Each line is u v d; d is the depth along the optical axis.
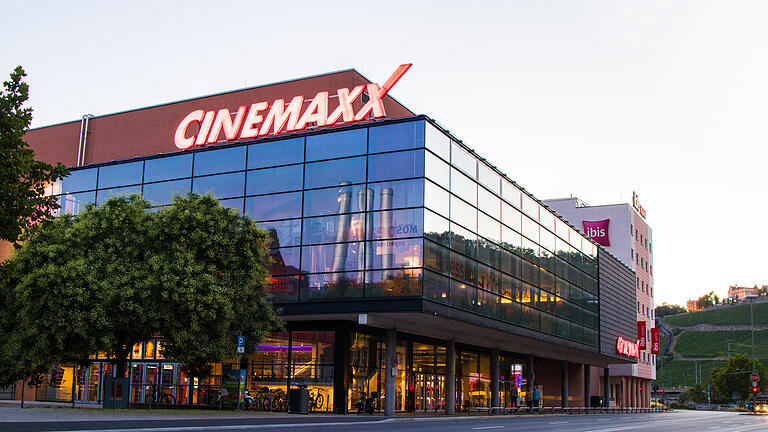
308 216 38.25
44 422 21.02
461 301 39.38
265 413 34.34
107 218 31.52
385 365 39.34
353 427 24.78
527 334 48.81
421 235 35.59
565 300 57.78
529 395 59.75
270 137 40.09
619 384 92.94
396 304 35.34
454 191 39.81
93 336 29.75
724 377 142.00
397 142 37.12
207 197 33.03
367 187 37.25
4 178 16.41
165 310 29.81
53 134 56.16
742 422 43.00
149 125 52.44
